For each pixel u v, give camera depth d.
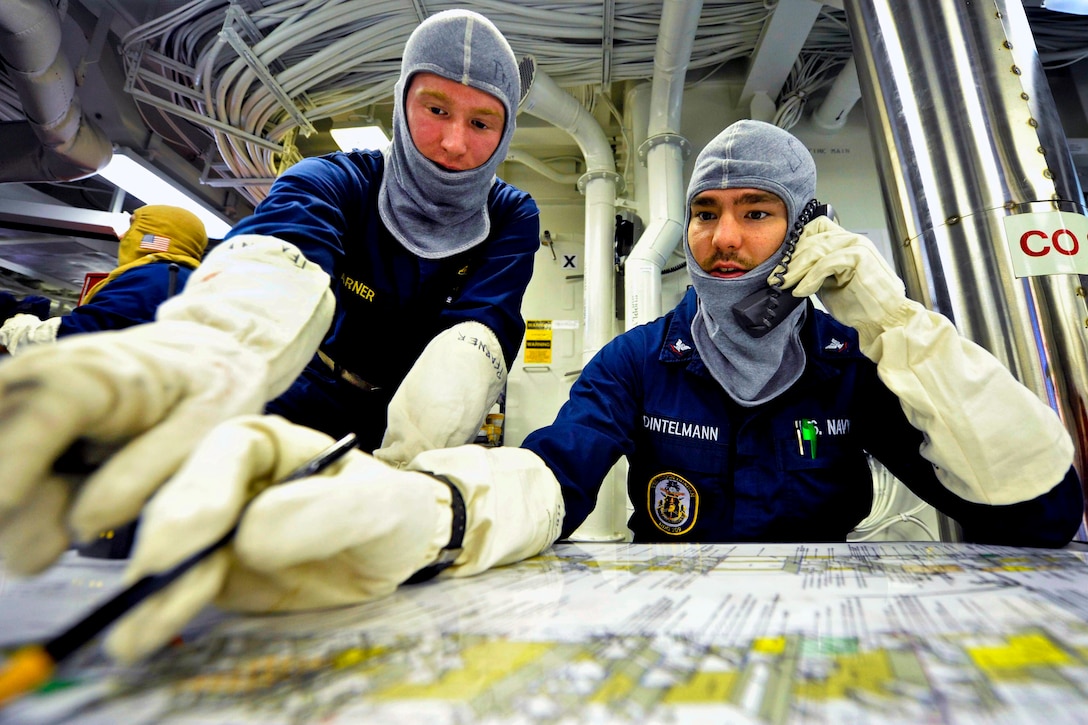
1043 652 0.27
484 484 0.53
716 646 0.28
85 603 0.36
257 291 0.49
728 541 0.97
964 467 0.72
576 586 0.44
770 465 0.97
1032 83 1.02
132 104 2.75
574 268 3.04
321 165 0.90
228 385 0.37
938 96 1.06
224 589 0.33
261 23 2.24
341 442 0.38
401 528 0.38
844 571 0.51
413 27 2.25
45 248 3.17
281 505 0.28
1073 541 0.81
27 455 0.24
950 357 0.73
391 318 0.99
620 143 2.97
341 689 0.23
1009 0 1.07
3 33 1.89
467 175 0.92
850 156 2.54
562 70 2.44
